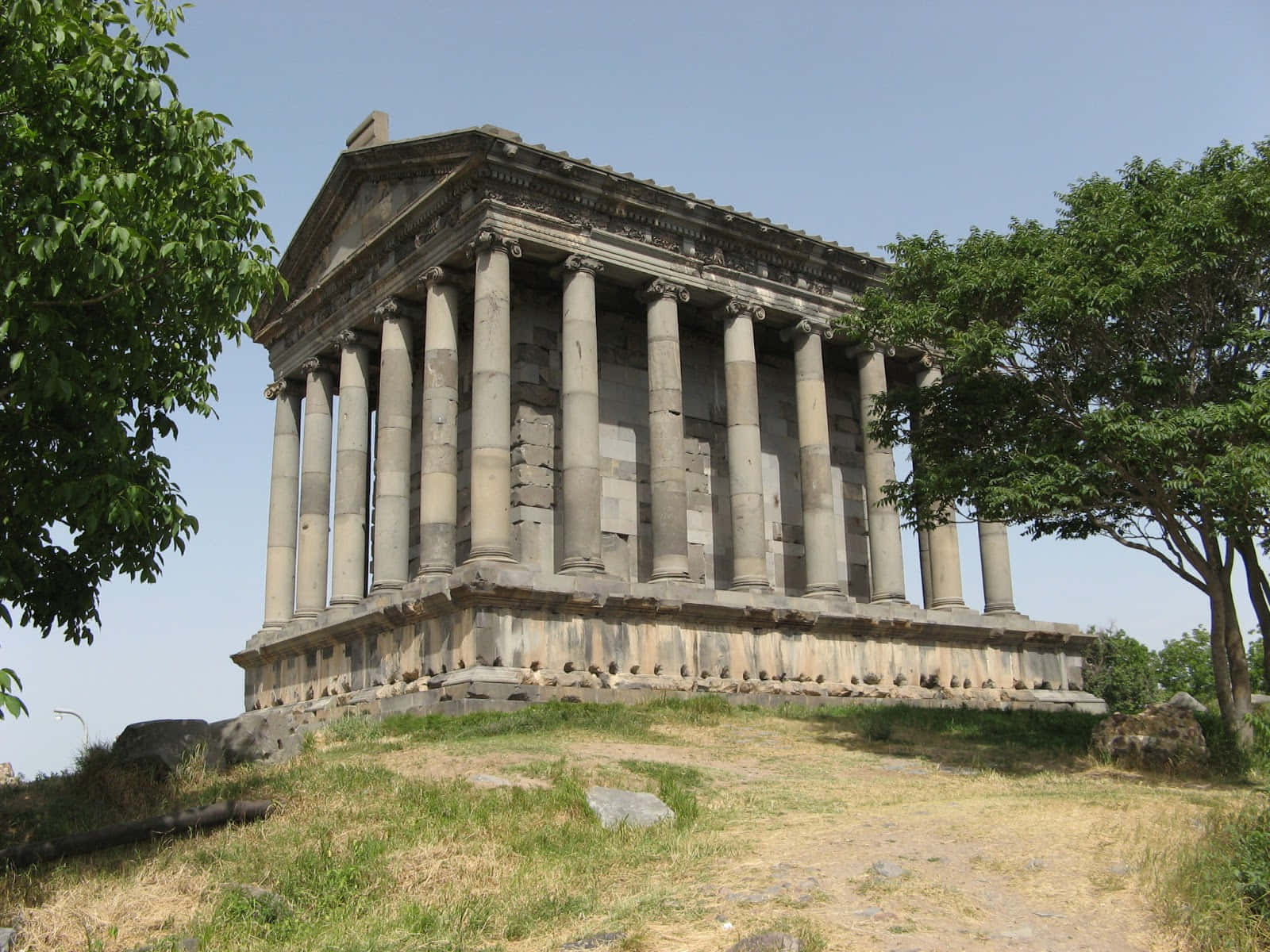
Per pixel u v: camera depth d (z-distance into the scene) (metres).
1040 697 39.19
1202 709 28.45
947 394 27.44
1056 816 17.00
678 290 35.75
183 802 18.25
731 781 21.16
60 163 15.39
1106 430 23.00
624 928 12.52
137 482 16.59
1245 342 24.22
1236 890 12.39
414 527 37.91
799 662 34.19
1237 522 22.86
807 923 12.13
